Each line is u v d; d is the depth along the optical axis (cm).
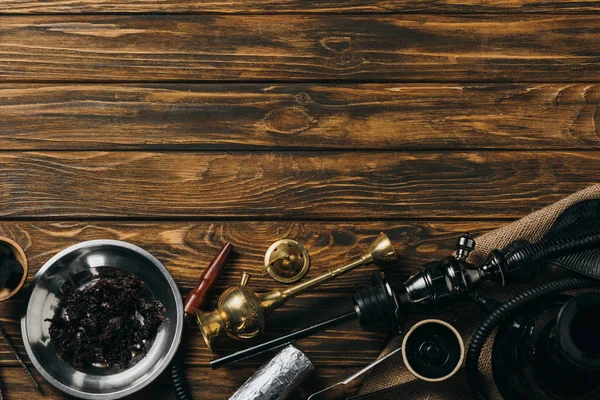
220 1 134
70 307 128
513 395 122
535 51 134
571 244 121
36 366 125
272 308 124
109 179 132
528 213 132
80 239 132
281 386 121
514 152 133
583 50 134
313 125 133
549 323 117
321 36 134
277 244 132
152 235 132
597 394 118
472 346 120
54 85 133
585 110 133
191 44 134
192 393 130
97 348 128
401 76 134
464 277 121
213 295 131
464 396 127
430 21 134
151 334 130
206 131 133
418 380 127
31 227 132
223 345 130
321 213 132
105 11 134
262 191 133
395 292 122
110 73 134
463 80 134
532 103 133
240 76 134
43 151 133
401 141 133
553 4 134
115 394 125
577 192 128
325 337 131
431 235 132
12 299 130
